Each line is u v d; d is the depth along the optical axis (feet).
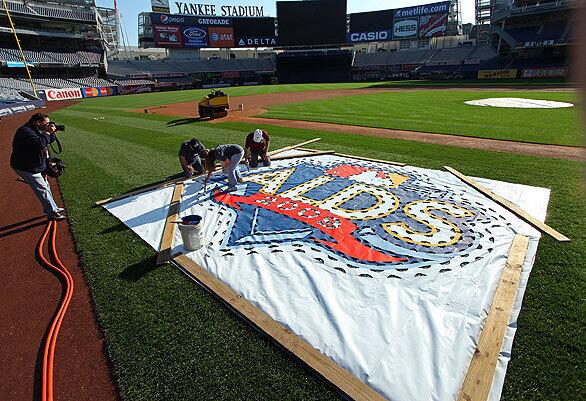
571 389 9.07
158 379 9.86
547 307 11.86
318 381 9.63
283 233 17.63
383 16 183.83
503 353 10.14
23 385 10.15
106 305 12.94
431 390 9.14
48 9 163.43
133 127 54.60
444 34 177.37
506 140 35.47
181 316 12.23
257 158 28.99
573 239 16.06
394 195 21.81
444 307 11.99
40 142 19.69
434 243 16.11
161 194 23.95
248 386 9.53
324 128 46.96
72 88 146.41
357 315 11.78
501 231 17.02
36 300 13.83
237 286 13.61
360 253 15.48
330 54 201.57
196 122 56.80
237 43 193.98
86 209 22.29
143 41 207.82
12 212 23.40
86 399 9.53
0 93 108.17
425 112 57.57
